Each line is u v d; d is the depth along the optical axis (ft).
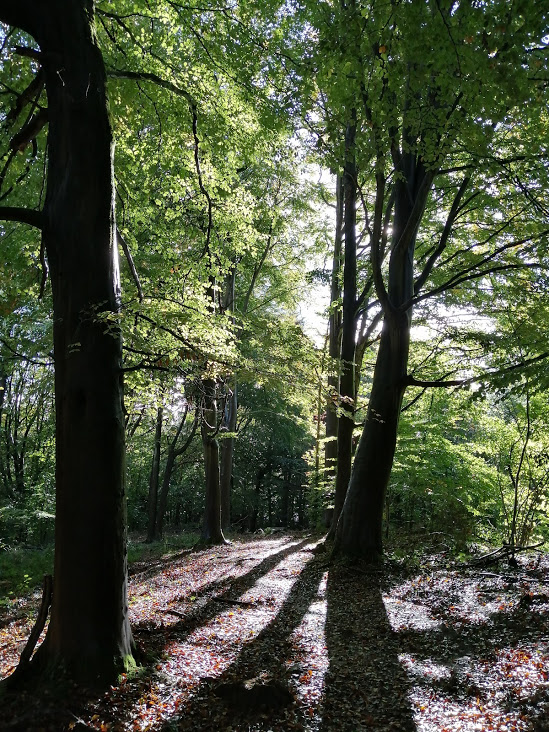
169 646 21.50
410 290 40.68
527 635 20.92
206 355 25.34
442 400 53.93
